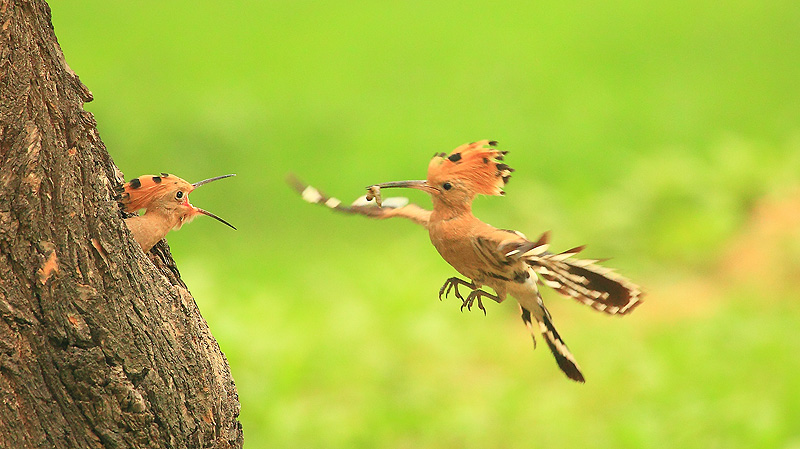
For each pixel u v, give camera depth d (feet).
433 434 36.11
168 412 15.48
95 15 97.45
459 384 39.70
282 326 43.24
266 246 55.47
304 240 56.70
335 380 39.68
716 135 68.49
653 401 37.52
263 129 71.46
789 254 48.70
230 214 60.13
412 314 44.37
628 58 85.25
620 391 38.60
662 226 51.44
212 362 16.78
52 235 14.67
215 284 46.32
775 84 78.07
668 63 83.82
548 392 38.96
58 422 14.70
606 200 53.31
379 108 75.77
